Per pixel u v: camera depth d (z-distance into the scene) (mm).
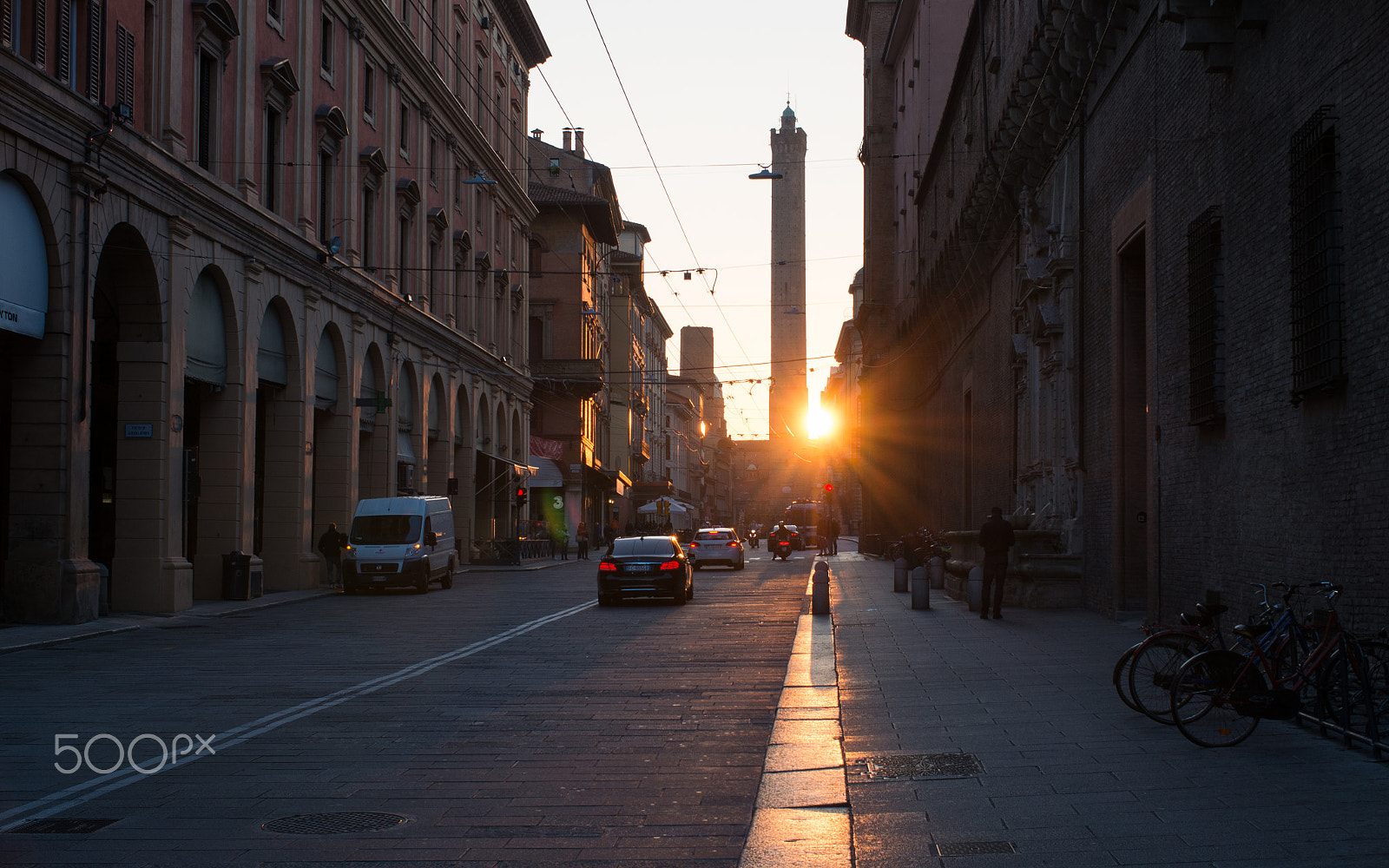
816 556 64438
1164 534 16547
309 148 30062
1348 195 10523
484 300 48250
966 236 33719
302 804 7465
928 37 47094
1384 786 7293
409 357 38000
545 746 9289
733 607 24547
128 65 21531
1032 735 9180
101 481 26312
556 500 63281
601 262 74062
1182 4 13406
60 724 10352
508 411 52281
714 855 6273
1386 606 9766
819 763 8328
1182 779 7582
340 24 32469
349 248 32906
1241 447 13320
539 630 19359
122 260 22062
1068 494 22984
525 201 53938
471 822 6992
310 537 30047
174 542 22938
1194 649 9695
